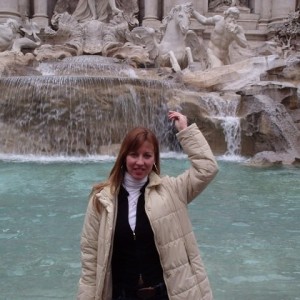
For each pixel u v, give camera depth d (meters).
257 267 5.57
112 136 16.61
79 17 25.98
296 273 5.39
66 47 23.73
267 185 10.50
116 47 23.92
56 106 16.27
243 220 7.66
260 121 15.50
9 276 5.23
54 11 27.03
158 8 27.81
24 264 5.61
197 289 2.93
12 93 16.41
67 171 12.20
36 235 6.75
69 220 7.55
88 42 24.12
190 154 3.07
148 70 21.36
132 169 2.97
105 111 16.47
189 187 3.04
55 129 16.38
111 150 16.38
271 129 15.19
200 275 2.98
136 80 16.97
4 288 4.90
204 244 6.41
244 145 16.05
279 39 25.45
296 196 9.43
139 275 2.94
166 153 16.55
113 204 2.94
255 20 27.91
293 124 15.57
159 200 2.95
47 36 24.72
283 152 14.80
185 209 3.03
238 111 16.78
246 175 11.77
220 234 6.89
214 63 21.59
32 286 4.96
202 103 16.77
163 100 16.92
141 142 2.95
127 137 2.99
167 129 16.83
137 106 16.69
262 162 13.69
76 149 16.38
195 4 27.28
